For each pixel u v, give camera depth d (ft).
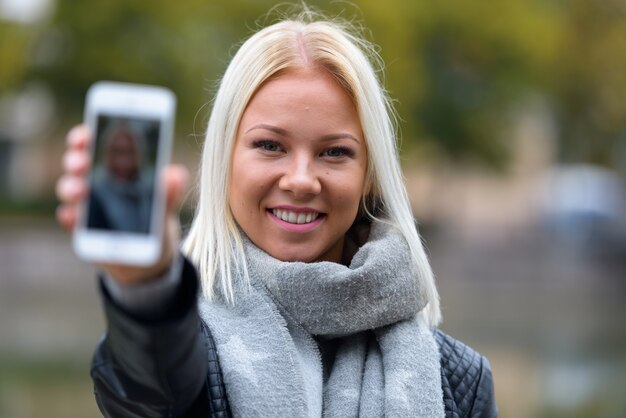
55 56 107.96
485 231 139.33
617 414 34.35
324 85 8.92
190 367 7.04
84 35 104.88
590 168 132.67
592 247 104.47
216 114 9.05
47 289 76.43
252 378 8.30
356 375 8.88
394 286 8.92
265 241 8.96
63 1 104.27
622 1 122.72
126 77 104.94
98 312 63.36
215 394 8.30
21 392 36.32
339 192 8.95
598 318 66.44
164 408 7.14
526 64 121.08
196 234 9.13
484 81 122.72
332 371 8.94
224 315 8.70
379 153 9.14
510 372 42.57
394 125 10.36
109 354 7.08
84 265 88.74
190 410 8.25
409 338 9.04
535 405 35.60
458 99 123.03
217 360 8.43
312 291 8.65
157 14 102.53
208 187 9.06
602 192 114.62
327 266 8.69
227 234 8.96
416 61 112.37
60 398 35.35
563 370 43.52
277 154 8.88
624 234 104.37
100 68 105.81
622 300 79.97
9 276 82.69
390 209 9.31
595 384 40.32
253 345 8.47
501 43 119.34
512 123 128.16
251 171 8.86
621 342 54.13
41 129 128.26
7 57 105.19
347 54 9.00
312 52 8.96
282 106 8.82
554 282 91.40
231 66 9.07
